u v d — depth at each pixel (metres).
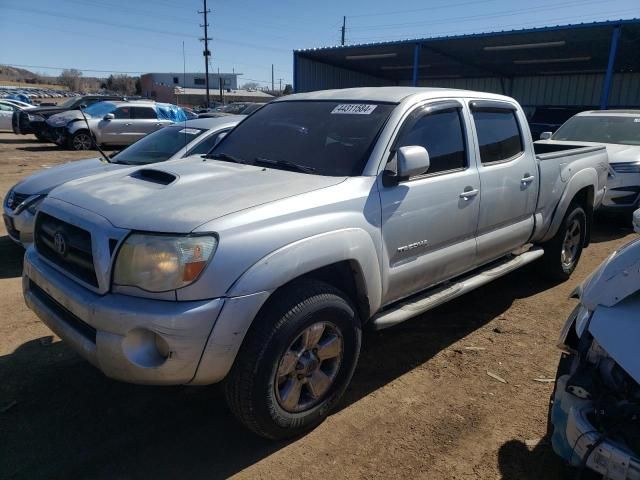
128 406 3.28
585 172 5.45
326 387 3.04
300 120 3.96
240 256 2.55
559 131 9.68
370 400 3.38
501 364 3.87
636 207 8.11
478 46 19.55
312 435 3.03
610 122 9.29
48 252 3.11
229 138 4.23
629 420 2.15
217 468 2.75
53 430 3.03
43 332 4.23
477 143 4.12
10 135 25.45
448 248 3.86
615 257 2.49
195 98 75.75
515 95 27.12
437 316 4.73
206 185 3.07
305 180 3.17
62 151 18.38
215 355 2.51
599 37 16.84
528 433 3.06
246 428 3.09
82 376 3.60
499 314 4.79
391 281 3.38
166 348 2.46
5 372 3.62
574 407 2.29
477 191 4.00
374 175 3.28
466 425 3.13
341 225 2.98
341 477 2.69
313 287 2.86
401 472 2.73
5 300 4.86
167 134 6.86
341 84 26.36
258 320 2.67
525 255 4.92
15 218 5.73
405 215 3.40
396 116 3.54
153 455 2.84
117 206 2.81
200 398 3.38
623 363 2.14
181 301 2.48
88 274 2.72
